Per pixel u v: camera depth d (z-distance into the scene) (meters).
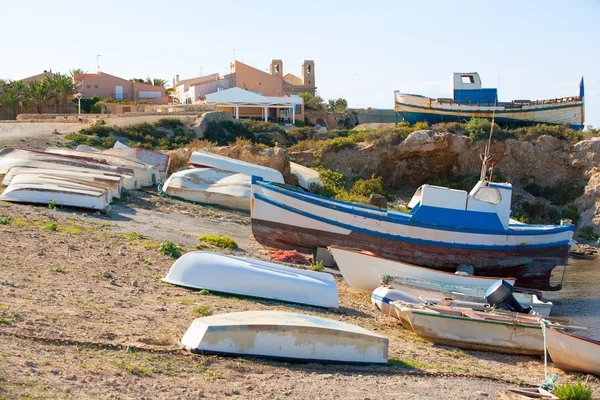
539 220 51.50
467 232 26.95
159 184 37.06
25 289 13.50
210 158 39.94
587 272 33.78
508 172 55.38
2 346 9.81
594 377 14.60
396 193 54.31
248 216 34.03
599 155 52.56
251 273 16.84
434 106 60.84
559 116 60.25
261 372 11.08
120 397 8.80
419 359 13.98
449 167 55.75
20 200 25.69
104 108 81.75
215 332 11.41
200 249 22.83
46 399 8.17
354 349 12.43
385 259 21.44
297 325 11.98
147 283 16.31
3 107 84.19
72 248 18.73
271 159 45.44
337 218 26.98
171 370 10.35
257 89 93.94
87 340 10.91
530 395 10.90
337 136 64.25
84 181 28.91
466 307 17.42
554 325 15.90
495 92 61.28
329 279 17.88
